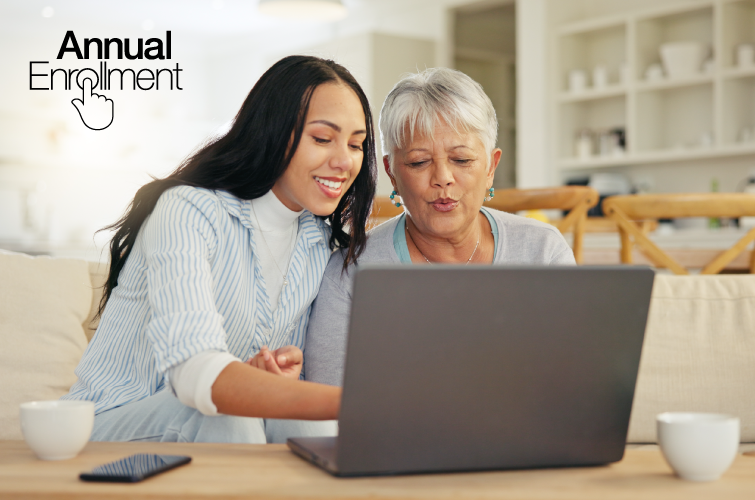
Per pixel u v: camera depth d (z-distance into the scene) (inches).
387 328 30.1
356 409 30.5
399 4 264.2
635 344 33.2
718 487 30.0
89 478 29.6
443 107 54.7
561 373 32.5
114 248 53.7
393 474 31.6
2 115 280.2
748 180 194.5
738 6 197.8
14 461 33.4
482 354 31.4
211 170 52.1
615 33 226.1
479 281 30.7
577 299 32.0
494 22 279.0
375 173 57.6
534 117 228.1
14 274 66.9
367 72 244.7
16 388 63.2
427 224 57.2
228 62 323.6
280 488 28.8
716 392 61.2
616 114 226.4
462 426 31.9
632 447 60.1
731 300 63.6
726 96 195.9
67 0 262.5
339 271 58.1
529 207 103.3
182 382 39.4
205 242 48.3
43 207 284.8
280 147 51.3
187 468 32.0
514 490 29.3
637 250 111.1
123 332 52.2
